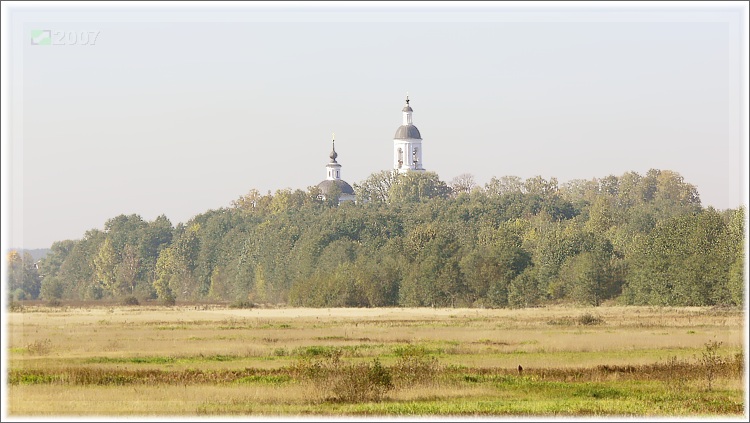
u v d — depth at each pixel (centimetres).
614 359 8819
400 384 7150
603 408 6475
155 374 7906
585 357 9006
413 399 6775
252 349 9700
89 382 7512
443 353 9394
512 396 6894
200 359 9025
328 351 9400
